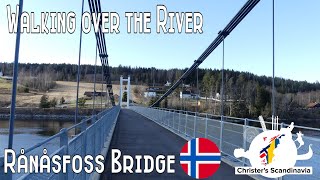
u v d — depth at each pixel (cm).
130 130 1712
